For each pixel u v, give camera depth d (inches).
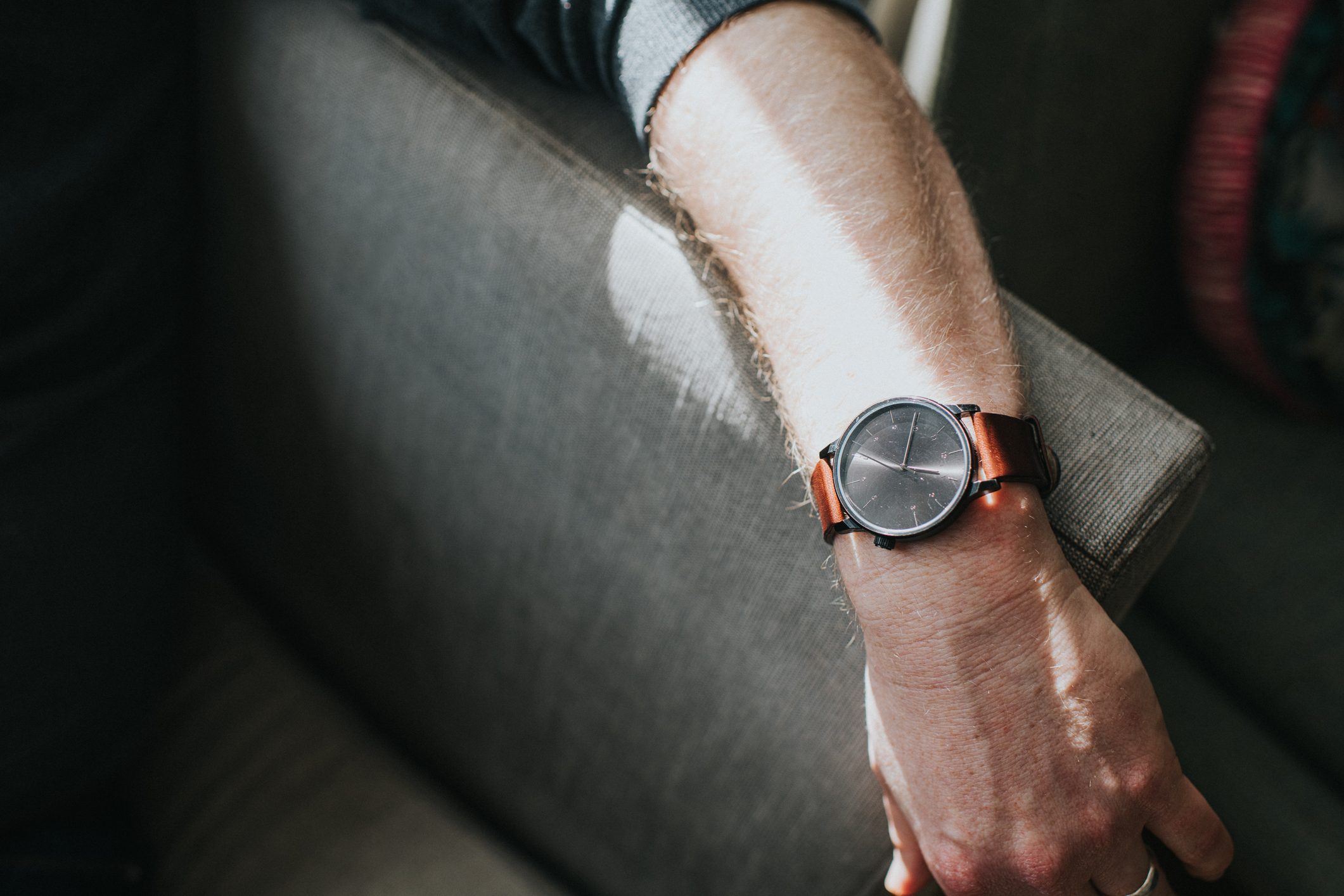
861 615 20.9
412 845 27.9
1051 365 21.8
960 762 20.4
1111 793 20.1
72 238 25.9
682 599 24.1
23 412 25.7
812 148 21.3
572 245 23.2
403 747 30.8
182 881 28.1
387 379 26.6
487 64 24.2
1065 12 28.5
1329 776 28.5
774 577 22.9
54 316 26.2
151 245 27.3
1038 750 20.1
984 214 29.8
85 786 27.8
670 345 22.7
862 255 21.0
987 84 28.8
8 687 26.0
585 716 26.7
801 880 24.6
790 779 24.1
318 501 29.4
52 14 24.7
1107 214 32.1
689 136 21.9
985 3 28.0
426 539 27.6
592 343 23.4
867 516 20.3
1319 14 30.2
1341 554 30.7
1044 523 20.5
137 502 27.7
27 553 25.9
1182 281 33.9
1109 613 21.2
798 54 21.7
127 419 27.4
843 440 20.5
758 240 21.5
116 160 26.1
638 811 26.7
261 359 28.9
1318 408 33.6
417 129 24.2
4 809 26.5
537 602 26.3
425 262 24.9
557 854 28.8
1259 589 30.7
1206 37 31.7
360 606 29.9
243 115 26.5
